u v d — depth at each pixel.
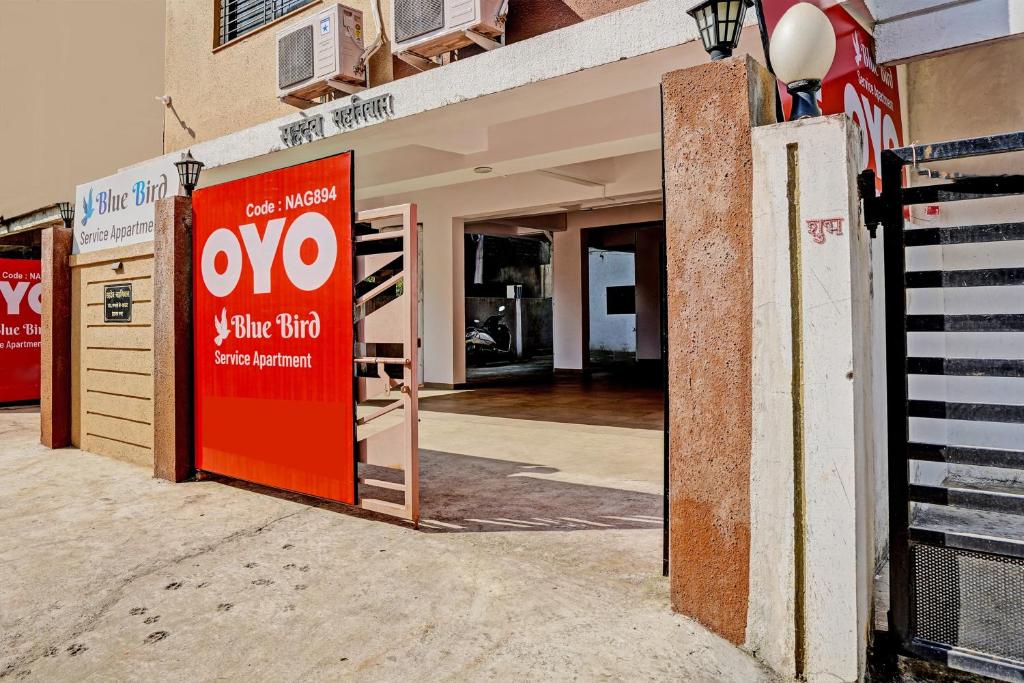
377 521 4.26
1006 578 2.33
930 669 2.45
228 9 8.54
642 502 4.61
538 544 3.77
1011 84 4.32
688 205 2.68
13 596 3.22
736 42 2.71
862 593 2.36
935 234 2.44
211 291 5.21
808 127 2.36
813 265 2.35
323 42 6.75
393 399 11.16
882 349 3.32
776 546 2.44
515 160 7.81
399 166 9.00
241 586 3.28
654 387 12.66
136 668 2.54
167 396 5.45
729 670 2.42
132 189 6.13
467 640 2.68
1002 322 2.36
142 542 3.96
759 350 2.48
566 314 15.76
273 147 7.23
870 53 3.95
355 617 2.91
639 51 4.57
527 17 5.66
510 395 11.41
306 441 4.49
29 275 11.48
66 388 7.20
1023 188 2.23
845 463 2.29
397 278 4.04
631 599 2.99
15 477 5.70
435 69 5.79
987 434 4.40
